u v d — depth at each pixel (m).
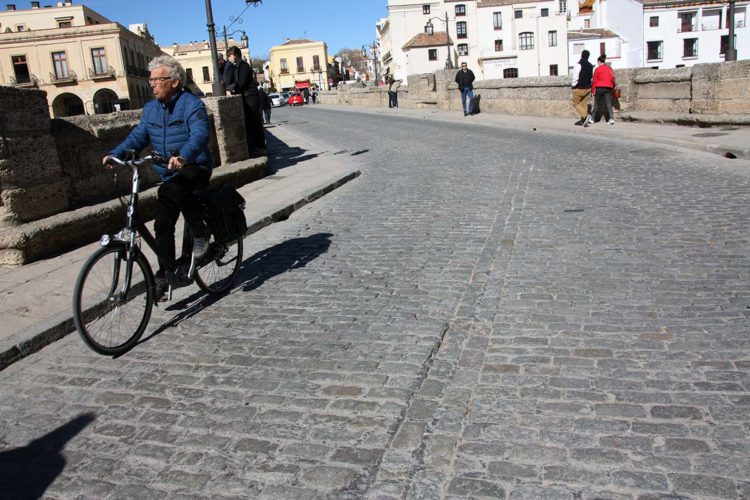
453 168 11.41
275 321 4.62
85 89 60.28
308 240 7.00
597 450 2.77
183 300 5.27
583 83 16.11
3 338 4.32
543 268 5.32
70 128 7.56
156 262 6.52
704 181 8.39
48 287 5.44
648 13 74.25
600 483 2.56
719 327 3.90
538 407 3.16
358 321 4.49
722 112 13.46
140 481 2.80
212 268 5.29
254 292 5.34
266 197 9.39
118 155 4.66
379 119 27.47
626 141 13.03
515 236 6.42
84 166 7.82
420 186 9.84
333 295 5.10
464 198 8.55
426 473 2.70
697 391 3.19
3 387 3.80
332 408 3.31
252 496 2.63
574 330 4.04
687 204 7.16
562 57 79.75
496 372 3.56
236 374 3.79
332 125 25.64
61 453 3.06
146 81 69.31
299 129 24.55
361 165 12.85
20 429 3.31
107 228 7.45
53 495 2.74
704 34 73.75
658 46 74.94
